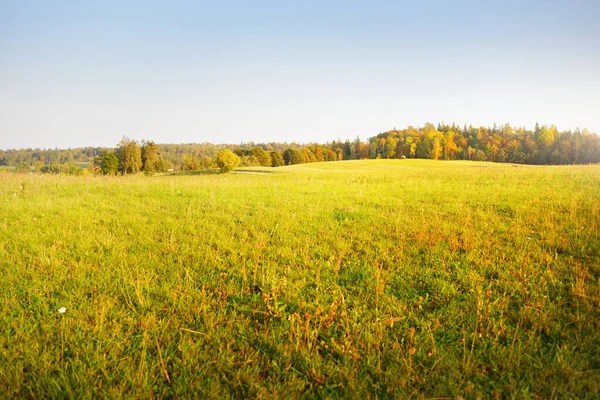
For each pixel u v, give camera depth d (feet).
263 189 44.62
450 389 8.59
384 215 27.12
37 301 12.76
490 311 11.87
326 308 12.40
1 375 8.93
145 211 28.86
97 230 22.53
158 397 8.63
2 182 44.93
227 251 18.76
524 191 37.22
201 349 10.38
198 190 41.27
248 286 14.25
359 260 17.29
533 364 9.48
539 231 21.18
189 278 14.70
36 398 8.47
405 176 70.38
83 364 9.39
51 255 16.83
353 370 9.23
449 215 27.07
